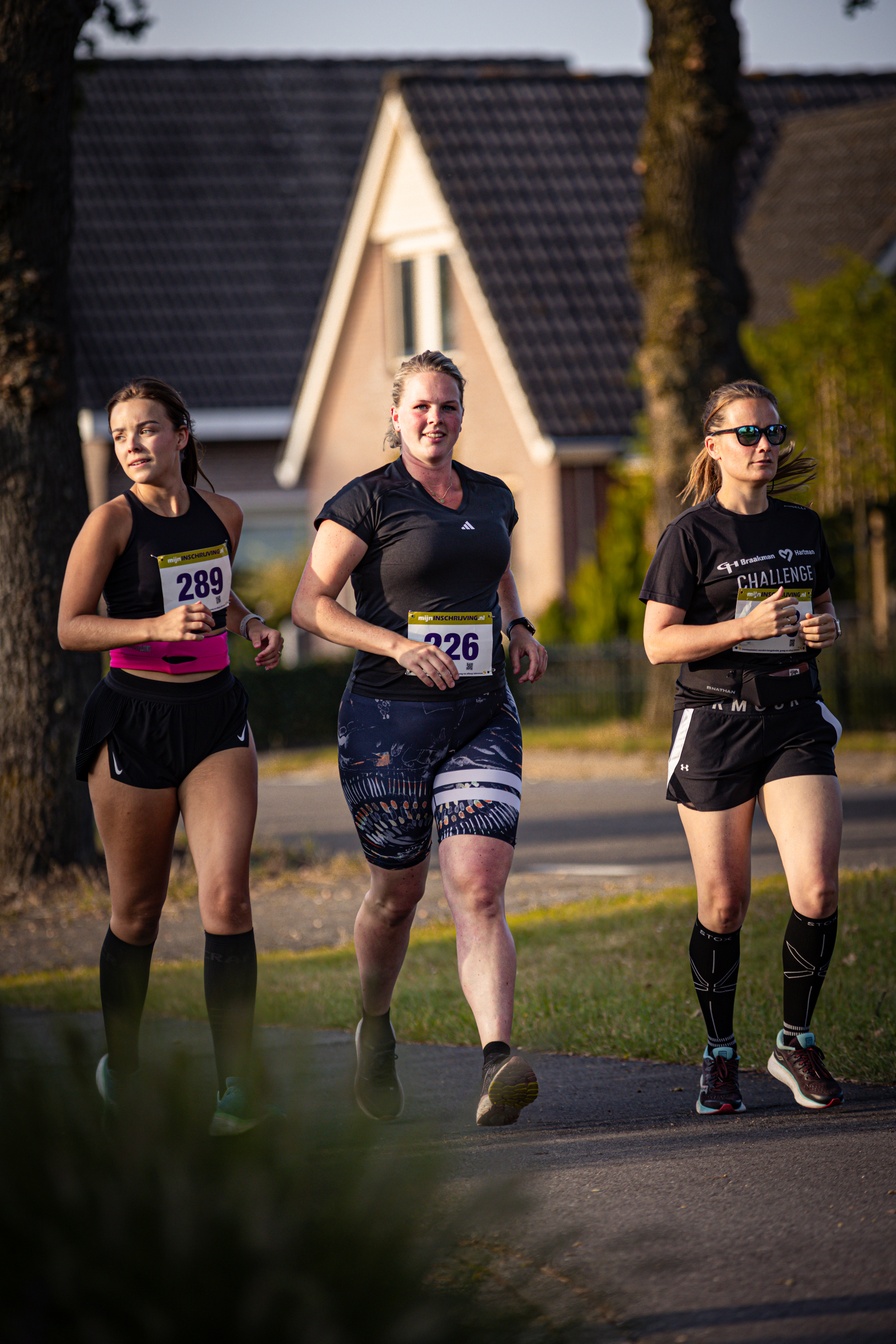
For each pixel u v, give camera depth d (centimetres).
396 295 9131
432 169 8500
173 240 10238
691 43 5488
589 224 8475
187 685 1469
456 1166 1030
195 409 9519
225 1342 831
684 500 1700
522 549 8256
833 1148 1403
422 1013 2161
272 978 2472
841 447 6588
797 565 1605
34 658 3381
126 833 1486
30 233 3356
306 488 10256
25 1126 923
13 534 3369
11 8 3319
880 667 6550
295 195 10675
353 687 1569
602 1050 1948
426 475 1550
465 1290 970
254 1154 926
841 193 8488
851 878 2967
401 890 1562
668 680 6412
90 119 10731
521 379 7788
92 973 2652
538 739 6600
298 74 11438
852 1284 1063
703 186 5575
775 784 1584
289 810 5072
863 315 6575
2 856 3388
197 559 1493
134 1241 849
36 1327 844
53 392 3372
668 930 2608
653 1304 1045
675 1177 1328
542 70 11706
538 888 3372
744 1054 1825
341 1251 874
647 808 4756
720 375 5628
